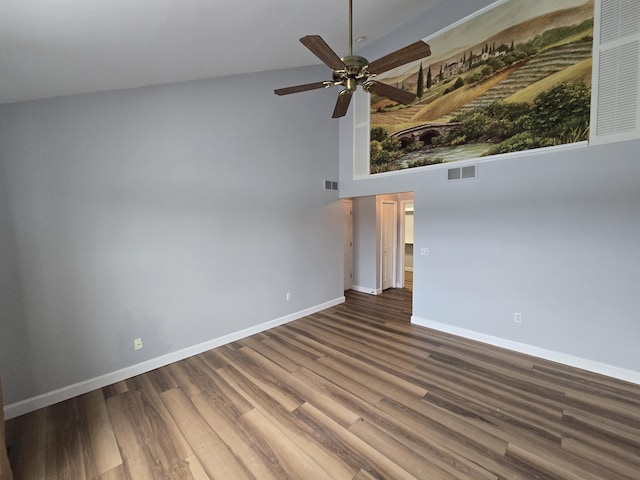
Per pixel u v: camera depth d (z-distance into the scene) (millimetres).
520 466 1753
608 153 2609
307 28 2992
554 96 2867
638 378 2570
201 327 3355
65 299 2498
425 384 2633
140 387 2678
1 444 1601
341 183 4953
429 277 3963
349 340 3623
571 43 2756
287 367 2982
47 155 2375
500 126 3230
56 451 1951
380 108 4316
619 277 2623
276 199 4059
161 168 2986
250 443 1984
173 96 3041
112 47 1975
